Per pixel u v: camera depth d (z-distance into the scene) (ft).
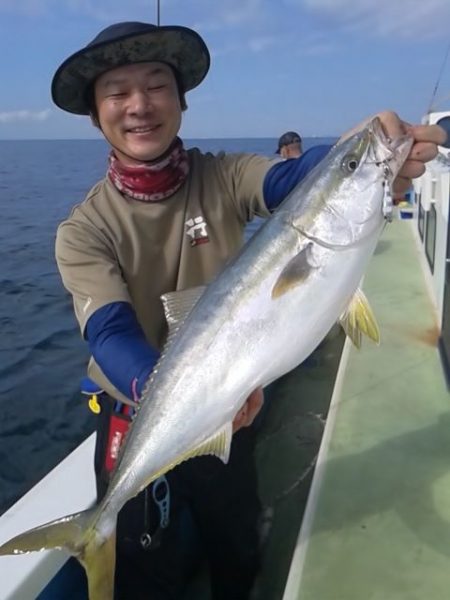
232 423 2.51
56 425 6.84
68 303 11.65
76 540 2.53
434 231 5.64
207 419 2.48
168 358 2.52
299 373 6.31
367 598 2.55
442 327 4.65
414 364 4.59
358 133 2.40
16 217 24.23
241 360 2.43
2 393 7.64
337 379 4.46
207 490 3.29
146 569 3.22
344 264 2.37
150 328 3.13
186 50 2.86
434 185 5.64
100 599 2.54
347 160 2.35
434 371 4.47
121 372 2.67
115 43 2.70
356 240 2.36
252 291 2.41
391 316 5.54
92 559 2.54
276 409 5.64
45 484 3.59
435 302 5.44
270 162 3.02
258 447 5.03
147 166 2.91
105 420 3.19
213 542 3.45
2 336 9.84
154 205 2.99
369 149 2.34
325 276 2.36
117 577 3.23
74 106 3.09
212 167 3.15
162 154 2.93
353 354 4.83
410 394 4.17
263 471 4.71
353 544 2.85
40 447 6.43
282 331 2.39
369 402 4.09
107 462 3.15
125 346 2.69
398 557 2.77
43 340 9.58
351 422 3.87
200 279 3.07
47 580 2.99
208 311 2.48
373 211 2.35
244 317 2.42
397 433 3.72
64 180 44.62
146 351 2.69
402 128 2.39
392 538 2.88
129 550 3.18
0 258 16.06
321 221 2.35
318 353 6.64
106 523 2.55
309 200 2.38
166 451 2.53
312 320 2.38
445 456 3.48
